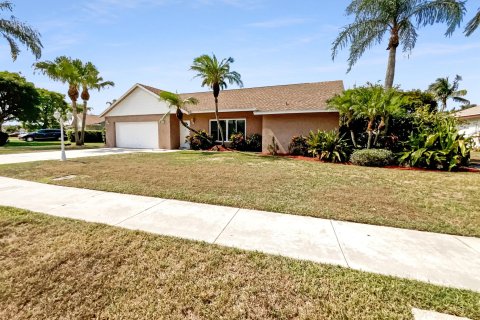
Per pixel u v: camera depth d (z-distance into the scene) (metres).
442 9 12.26
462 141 8.89
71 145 21.95
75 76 20.39
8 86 24.38
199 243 3.23
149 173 7.88
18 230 3.61
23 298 2.31
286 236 3.46
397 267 2.71
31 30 14.88
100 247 3.14
